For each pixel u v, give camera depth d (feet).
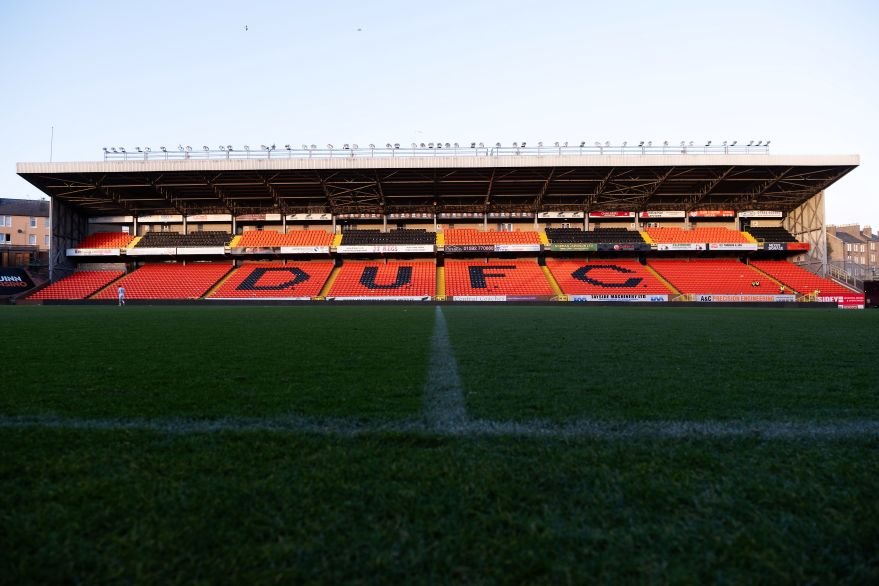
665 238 119.55
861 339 27.66
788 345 24.49
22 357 19.94
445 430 9.73
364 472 7.45
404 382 14.73
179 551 5.28
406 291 108.06
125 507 6.28
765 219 125.08
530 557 5.17
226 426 10.01
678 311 71.87
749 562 5.11
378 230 126.00
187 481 7.09
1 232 175.32
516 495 6.66
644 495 6.67
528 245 113.80
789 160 96.32
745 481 7.16
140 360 19.12
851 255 239.91
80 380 14.94
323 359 19.47
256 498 6.52
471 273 116.67
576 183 108.17
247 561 5.07
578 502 6.47
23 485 6.98
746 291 105.60
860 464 7.89
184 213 123.65
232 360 19.19
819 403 12.02
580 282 110.32
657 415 10.85
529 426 10.02
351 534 5.61
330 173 101.55
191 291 107.76
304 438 9.18
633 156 97.60
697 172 101.55
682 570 4.95
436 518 6.00
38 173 98.43
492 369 17.12
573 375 15.94
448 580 4.77
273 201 118.93
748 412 11.14
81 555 5.22
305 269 119.55
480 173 102.27
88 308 81.56
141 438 9.16
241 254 116.78
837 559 5.18
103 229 125.18
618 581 4.78
